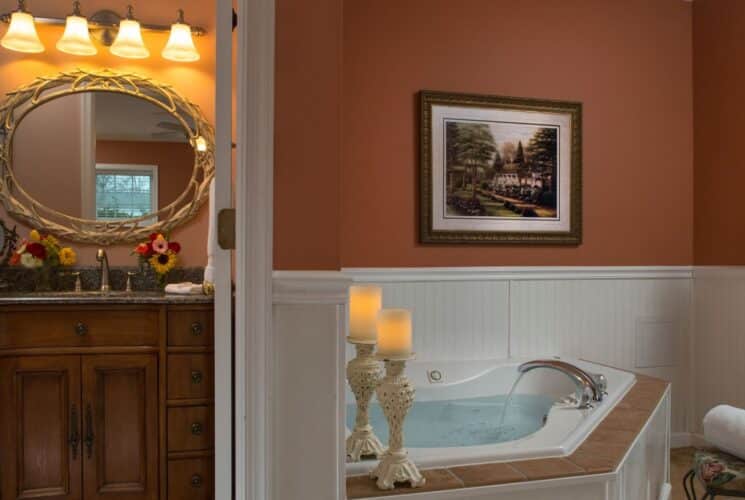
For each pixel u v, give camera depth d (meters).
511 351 3.57
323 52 1.36
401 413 1.63
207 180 3.13
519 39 3.60
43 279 2.88
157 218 3.10
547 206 3.64
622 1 3.78
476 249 3.53
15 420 2.36
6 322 2.36
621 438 2.02
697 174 3.87
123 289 3.00
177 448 2.46
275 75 1.33
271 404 1.31
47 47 3.01
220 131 1.39
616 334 3.76
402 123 3.41
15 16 2.89
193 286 2.80
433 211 3.44
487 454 1.80
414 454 1.78
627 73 3.80
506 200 3.56
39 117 2.99
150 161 3.10
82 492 2.40
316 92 1.35
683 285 3.86
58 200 3.01
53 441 2.39
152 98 3.10
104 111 3.06
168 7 3.11
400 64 3.40
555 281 3.66
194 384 2.47
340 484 1.36
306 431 1.34
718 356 3.69
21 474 2.36
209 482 2.48
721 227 3.68
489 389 3.33
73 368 2.40
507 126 3.56
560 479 1.69
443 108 3.45
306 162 1.35
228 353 1.39
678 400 3.88
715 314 3.71
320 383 1.34
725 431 2.23
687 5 3.87
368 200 3.36
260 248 1.30
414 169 3.43
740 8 3.53
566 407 2.38
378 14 3.37
